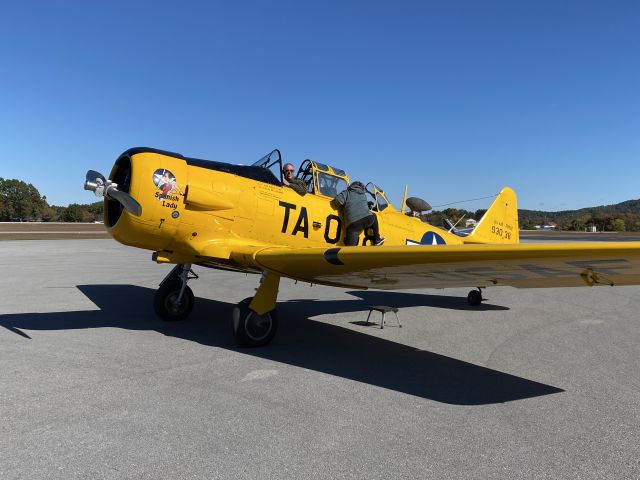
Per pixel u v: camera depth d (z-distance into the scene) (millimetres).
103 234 37438
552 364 4645
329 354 4891
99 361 4340
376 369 4395
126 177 5297
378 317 7039
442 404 3520
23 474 2357
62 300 7559
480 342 5551
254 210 5832
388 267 4477
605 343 5512
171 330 5738
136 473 2404
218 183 5586
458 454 2715
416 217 8539
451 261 3947
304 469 2500
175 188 5246
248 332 5004
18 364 4176
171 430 2930
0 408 3199
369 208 7359
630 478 2492
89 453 2600
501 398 3670
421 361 4711
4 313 6395
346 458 2635
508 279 4582
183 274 6199
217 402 3428
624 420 3266
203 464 2520
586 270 3812
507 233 10555
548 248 3400
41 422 2986
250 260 5152
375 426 3086
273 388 3775
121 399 3424
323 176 6758
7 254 17125
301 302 8383
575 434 3025
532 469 2561
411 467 2551
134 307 7184
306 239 6363
